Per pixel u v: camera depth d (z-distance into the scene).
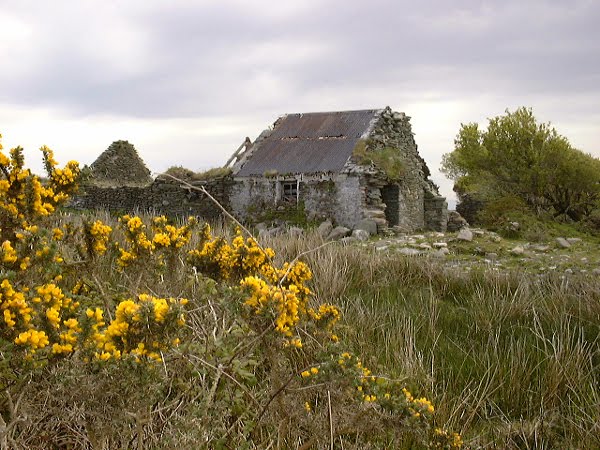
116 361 2.77
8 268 3.55
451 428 4.19
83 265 4.49
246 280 3.12
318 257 9.44
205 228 5.24
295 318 3.12
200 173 25.38
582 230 24.62
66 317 3.41
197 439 2.94
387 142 24.38
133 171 36.03
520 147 27.25
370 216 21.53
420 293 8.21
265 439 3.43
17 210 4.12
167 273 4.94
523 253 14.88
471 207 30.11
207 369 3.35
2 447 2.71
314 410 3.77
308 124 25.56
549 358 5.54
